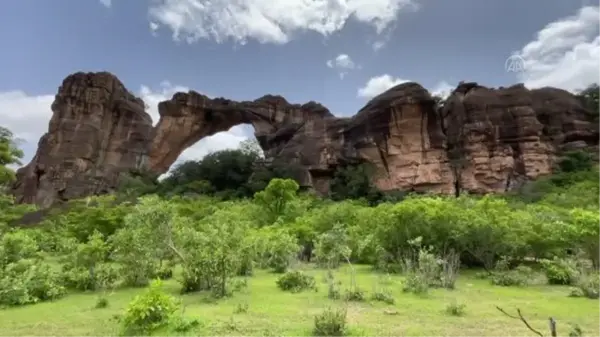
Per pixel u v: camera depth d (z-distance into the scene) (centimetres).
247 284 1280
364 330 735
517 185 4419
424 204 1767
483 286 1333
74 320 878
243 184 5138
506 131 4722
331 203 3600
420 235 1672
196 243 1273
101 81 6294
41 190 5544
